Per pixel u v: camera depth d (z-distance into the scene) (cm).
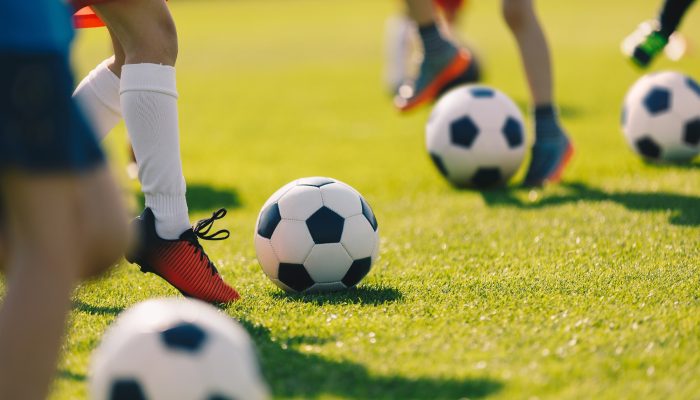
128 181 833
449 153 714
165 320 264
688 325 362
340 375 317
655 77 793
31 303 234
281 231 434
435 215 639
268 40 2550
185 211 408
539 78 703
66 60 241
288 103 1422
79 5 372
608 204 631
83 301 430
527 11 691
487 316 382
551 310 389
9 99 229
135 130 397
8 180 231
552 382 305
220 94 1555
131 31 394
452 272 476
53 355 239
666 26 680
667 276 445
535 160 719
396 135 1097
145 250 401
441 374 314
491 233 570
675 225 558
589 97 1323
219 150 1015
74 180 236
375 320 380
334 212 436
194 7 4150
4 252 255
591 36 2334
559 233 557
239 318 385
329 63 1981
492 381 307
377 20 3225
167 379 251
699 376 309
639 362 322
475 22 2952
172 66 402
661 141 772
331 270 432
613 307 390
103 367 260
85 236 247
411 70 1419
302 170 873
